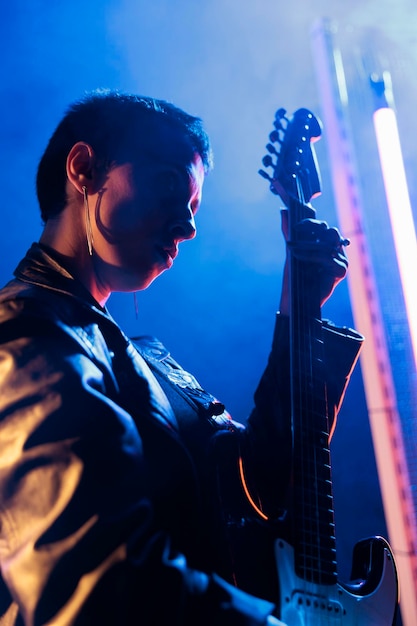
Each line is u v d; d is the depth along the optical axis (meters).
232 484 1.12
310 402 1.17
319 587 1.04
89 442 0.78
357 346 1.35
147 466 0.91
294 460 1.11
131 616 0.70
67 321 0.95
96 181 1.11
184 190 1.14
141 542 0.74
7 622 0.85
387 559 1.18
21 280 1.05
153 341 1.37
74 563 0.71
